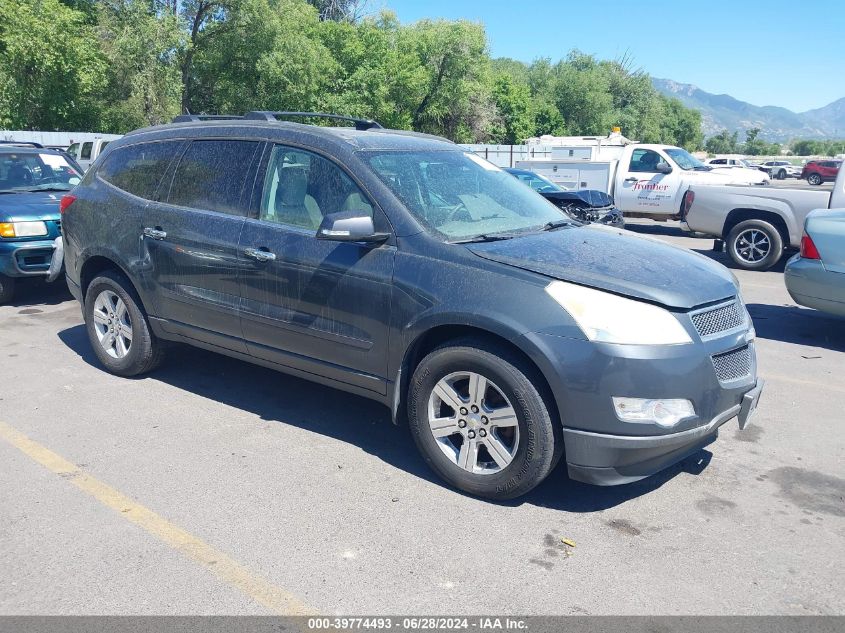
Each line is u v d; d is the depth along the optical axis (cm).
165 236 496
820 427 493
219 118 533
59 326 721
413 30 4291
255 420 487
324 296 418
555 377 344
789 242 1116
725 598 302
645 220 2034
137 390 538
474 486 379
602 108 6762
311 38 3859
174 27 3105
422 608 292
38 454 428
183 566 318
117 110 3212
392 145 455
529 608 293
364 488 393
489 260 373
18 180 865
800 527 361
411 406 398
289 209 445
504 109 5419
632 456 348
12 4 2741
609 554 333
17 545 332
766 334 750
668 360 341
